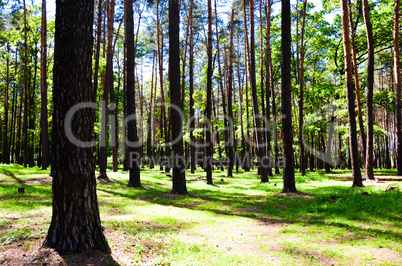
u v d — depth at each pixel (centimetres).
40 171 2083
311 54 3459
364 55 3009
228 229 748
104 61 2495
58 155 468
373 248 568
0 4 2405
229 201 1231
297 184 1906
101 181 1795
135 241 563
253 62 2027
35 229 585
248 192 1554
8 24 2811
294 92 3216
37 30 2759
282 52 1432
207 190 1659
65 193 462
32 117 3141
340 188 1431
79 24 477
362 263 488
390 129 4612
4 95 4112
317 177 2427
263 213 970
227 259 501
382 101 2633
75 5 474
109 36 2111
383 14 2512
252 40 2019
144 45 3519
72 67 468
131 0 1730
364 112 2638
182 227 746
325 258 515
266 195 1391
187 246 574
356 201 993
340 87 2834
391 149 4528
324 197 1118
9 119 4575
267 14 2492
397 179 1711
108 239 551
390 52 2761
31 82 3128
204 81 2783
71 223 458
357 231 680
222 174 3250
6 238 505
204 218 877
